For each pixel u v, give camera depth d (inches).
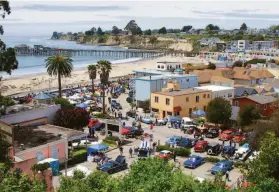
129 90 4488.2
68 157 2027.6
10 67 2230.6
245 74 4520.2
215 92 3435.0
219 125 2805.1
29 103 2736.2
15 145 1921.8
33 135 2126.0
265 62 6446.9
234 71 4640.8
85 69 7076.8
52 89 4655.5
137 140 2490.2
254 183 1103.0
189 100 3230.8
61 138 2055.9
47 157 1932.8
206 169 1915.6
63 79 5639.8
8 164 1325.0
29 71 7234.3
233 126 2792.8
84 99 3850.9
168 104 3152.1
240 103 3157.0
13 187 925.2
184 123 2812.5
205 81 4160.9
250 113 2613.2
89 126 2586.1
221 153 2162.9
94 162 2058.3
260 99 3095.5
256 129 2004.2
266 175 1104.2
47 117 2455.7
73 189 960.9
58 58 3474.4
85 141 2337.6
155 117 3208.7
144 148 2145.7
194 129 2689.5
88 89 4608.8
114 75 6190.9
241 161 1993.1
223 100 2780.5
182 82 3745.1
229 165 1882.4
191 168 1923.0
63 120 2425.0
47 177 1373.0
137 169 1079.6
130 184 968.3
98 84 5017.2
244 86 4008.4
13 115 2252.7
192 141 2357.3
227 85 4008.4
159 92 3287.4
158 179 948.6
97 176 1028.5
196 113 3088.1
